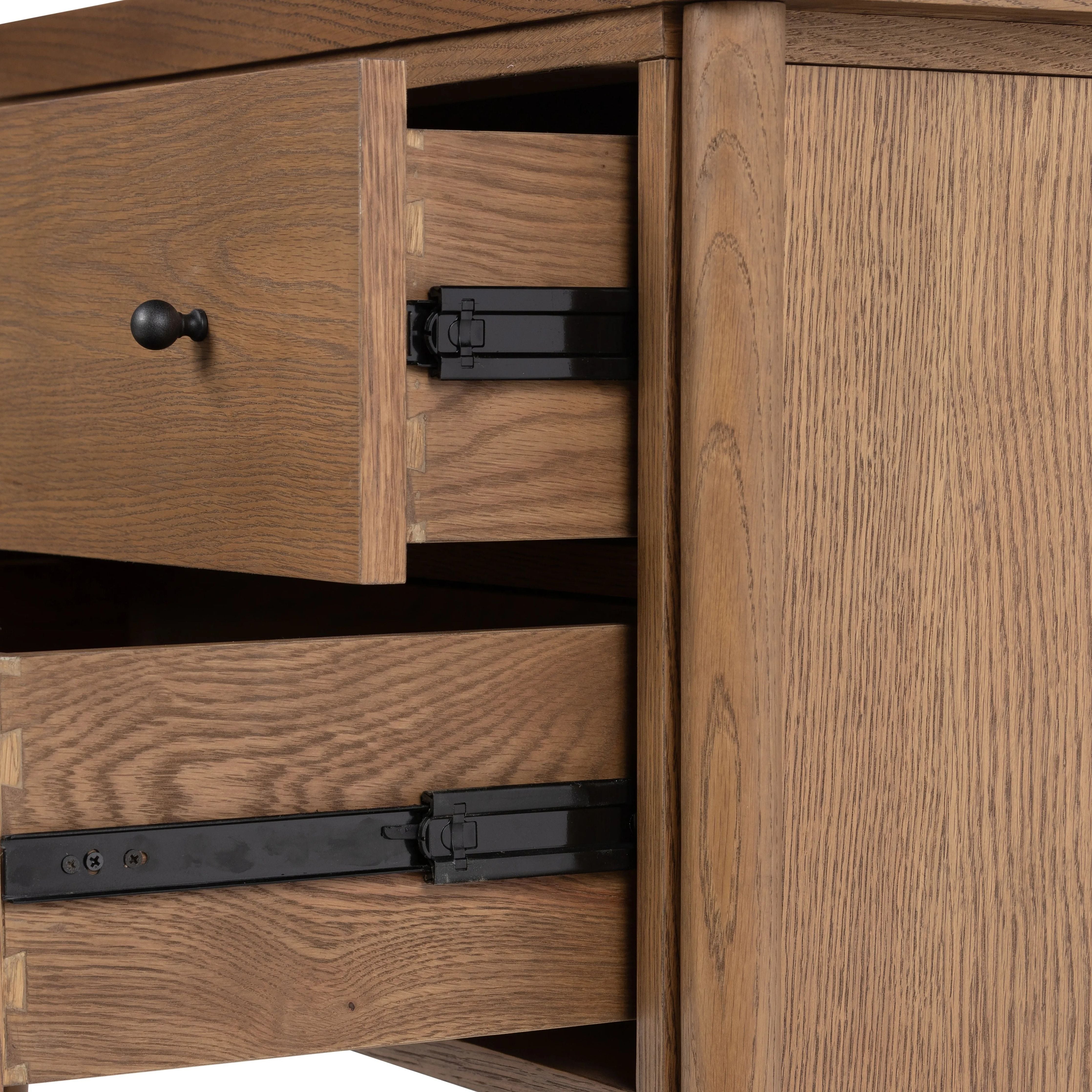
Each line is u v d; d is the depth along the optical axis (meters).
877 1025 1.18
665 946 1.11
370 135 0.97
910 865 1.18
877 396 1.15
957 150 1.17
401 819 1.08
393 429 0.99
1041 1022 1.24
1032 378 1.21
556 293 1.07
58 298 1.24
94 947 1.02
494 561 1.60
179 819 1.04
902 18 1.13
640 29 1.07
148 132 1.14
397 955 1.09
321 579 1.01
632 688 1.14
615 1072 1.19
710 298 1.06
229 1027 1.05
